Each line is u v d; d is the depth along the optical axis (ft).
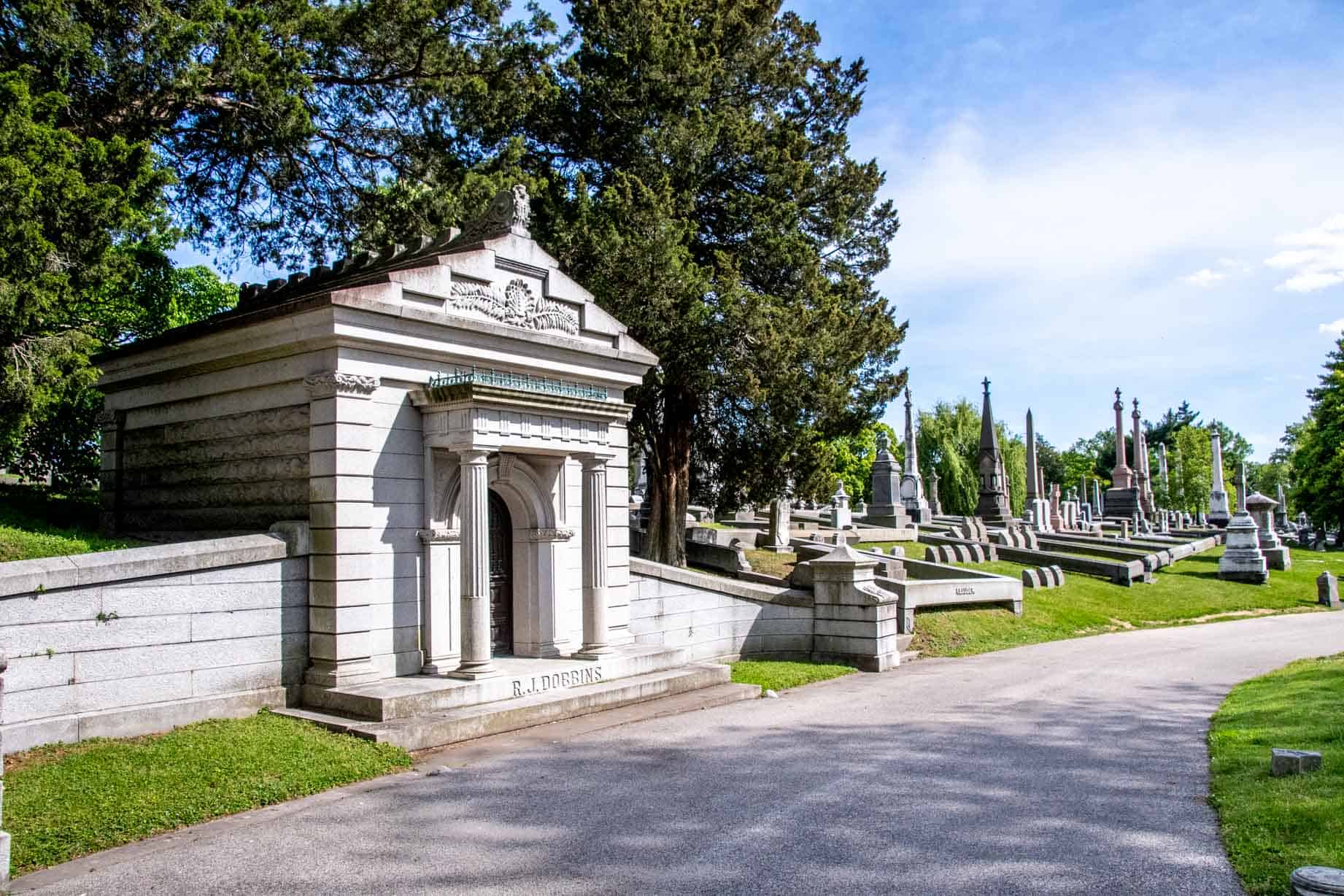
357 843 26.68
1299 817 26.05
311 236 78.02
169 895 23.21
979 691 52.11
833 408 81.15
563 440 49.37
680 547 83.76
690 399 82.64
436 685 42.22
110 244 46.47
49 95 44.45
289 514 45.01
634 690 48.21
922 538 121.39
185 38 53.26
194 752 33.99
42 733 33.86
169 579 38.27
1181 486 306.55
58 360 44.19
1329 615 97.50
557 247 70.18
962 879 23.41
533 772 34.32
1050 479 394.52
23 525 51.06
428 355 46.39
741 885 23.25
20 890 23.57
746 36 85.61
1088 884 22.93
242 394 47.85
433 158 73.46
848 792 31.32
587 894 22.85
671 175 78.64
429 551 45.68
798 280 83.92
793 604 65.62
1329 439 211.00
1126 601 96.58
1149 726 41.86
